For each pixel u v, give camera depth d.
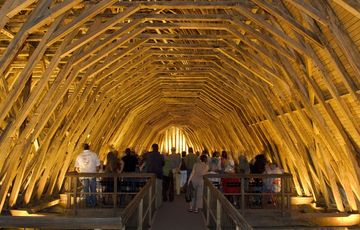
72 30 6.05
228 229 5.06
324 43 5.96
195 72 11.37
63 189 10.65
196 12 8.56
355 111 6.79
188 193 11.62
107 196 9.61
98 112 10.73
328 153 8.41
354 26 5.36
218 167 11.80
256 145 13.48
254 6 6.69
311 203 9.82
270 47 7.76
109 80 9.67
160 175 10.64
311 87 7.19
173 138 27.64
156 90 14.02
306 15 5.98
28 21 5.26
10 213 8.16
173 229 7.48
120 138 15.34
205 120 19.45
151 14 7.35
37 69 8.62
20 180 8.02
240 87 10.70
